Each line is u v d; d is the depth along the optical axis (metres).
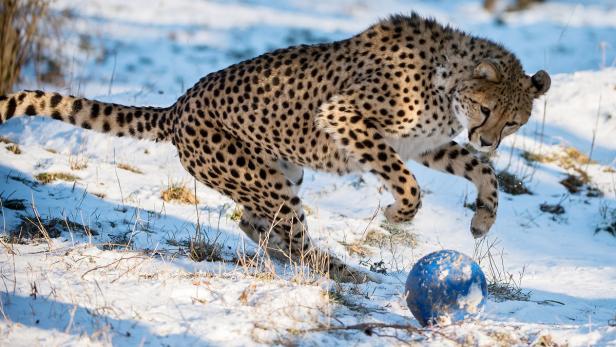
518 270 16.53
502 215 19.78
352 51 13.78
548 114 26.17
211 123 14.07
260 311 10.92
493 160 22.41
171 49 36.88
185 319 10.54
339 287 12.76
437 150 14.51
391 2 51.66
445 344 10.44
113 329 10.10
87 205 16.28
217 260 13.99
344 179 20.73
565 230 19.48
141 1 44.31
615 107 26.58
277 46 38.75
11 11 24.53
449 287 11.04
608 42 41.66
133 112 14.68
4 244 12.89
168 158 20.75
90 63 33.28
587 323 12.29
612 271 16.69
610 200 21.27
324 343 10.30
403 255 16.83
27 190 16.48
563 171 22.88
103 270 12.20
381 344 10.41
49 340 9.69
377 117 13.48
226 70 14.23
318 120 13.49
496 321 11.69
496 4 50.34
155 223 15.96
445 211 19.56
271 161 14.49
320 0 51.00
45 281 11.53
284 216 14.47
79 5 41.12
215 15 43.88
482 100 13.23
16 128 21.92
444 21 45.44
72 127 21.77
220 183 14.51
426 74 13.43
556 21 46.78
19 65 25.58
